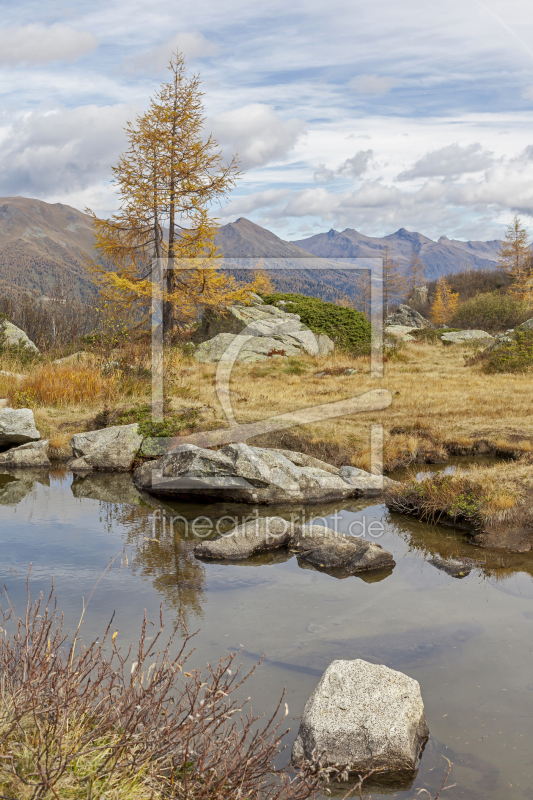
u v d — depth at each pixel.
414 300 68.19
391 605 5.07
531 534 6.67
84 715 2.49
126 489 8.90
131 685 2.55
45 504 8.07
